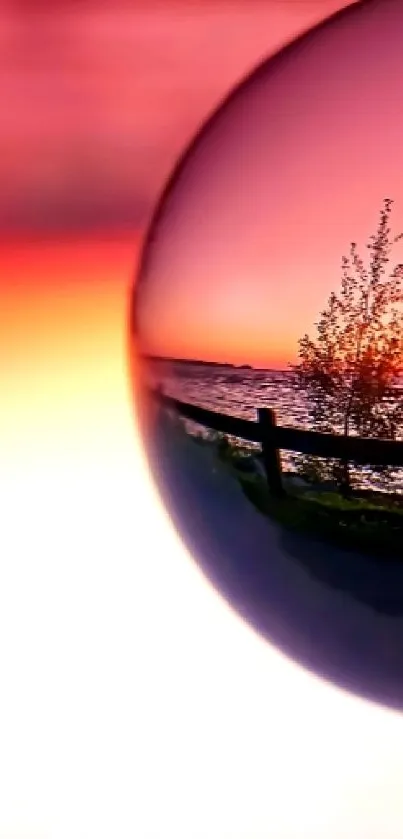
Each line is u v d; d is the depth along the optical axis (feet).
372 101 1.47
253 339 1.48
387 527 1.47
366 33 1.56
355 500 1.48
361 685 1.77
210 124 1.75
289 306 1.45
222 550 1.70
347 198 1.43
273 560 1.62
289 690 2.67
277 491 1.53
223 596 1.90
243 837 2.27
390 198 1.42
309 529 1.53
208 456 1.60
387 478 1.45
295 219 1.45
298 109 1.53
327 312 1.43
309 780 2.42
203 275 1.54
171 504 1.86
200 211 1.58
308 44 1.65
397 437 1.43
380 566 1.51
